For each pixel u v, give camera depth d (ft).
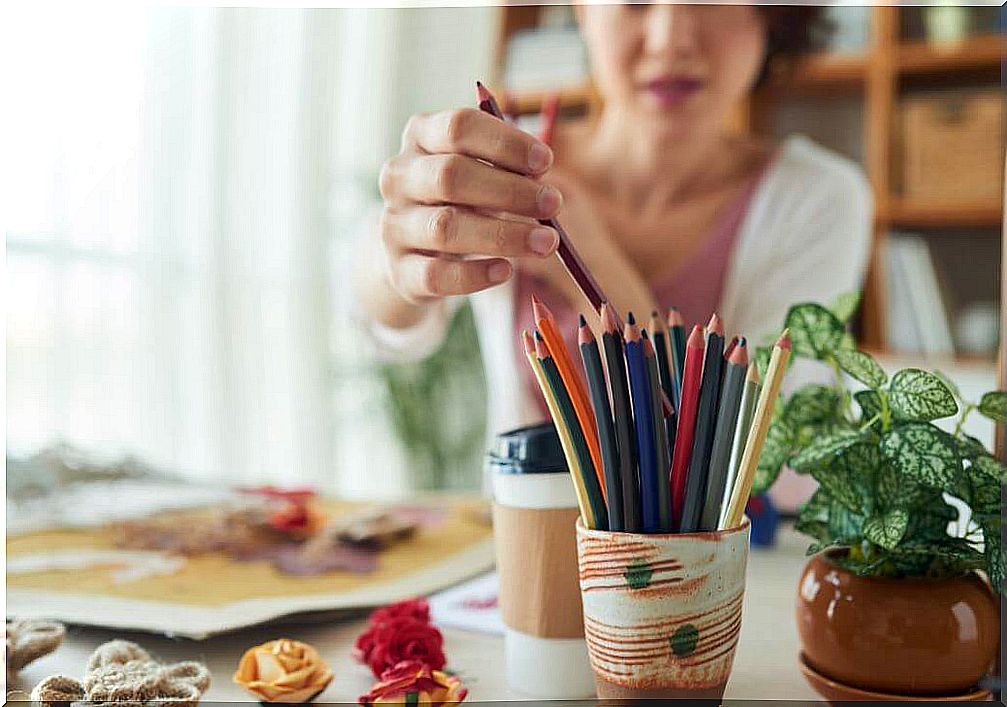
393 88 9.33
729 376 1.25
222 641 1.94
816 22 5.36
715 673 1.27
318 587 2.26
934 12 7.22
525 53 7.81
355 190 8.64
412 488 8.89
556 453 1.57
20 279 5.83
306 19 8.32
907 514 1.37
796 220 5.45
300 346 8.30
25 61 5.77
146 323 6.77
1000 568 1.35
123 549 2.62
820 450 1.42
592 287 1.42
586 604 1.32
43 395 5.95
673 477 1.29
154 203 6.83
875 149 7.29
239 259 7.64
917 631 1.42
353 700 1.63
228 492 3.49
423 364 8.63
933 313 7.17
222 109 7.46
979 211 7.02
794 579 2.40
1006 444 1.52
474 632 2.00
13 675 1.68
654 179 5.41
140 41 6.70
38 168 5.91
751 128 7.80
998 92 7.27
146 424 6.73
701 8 5.04
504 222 1.46
